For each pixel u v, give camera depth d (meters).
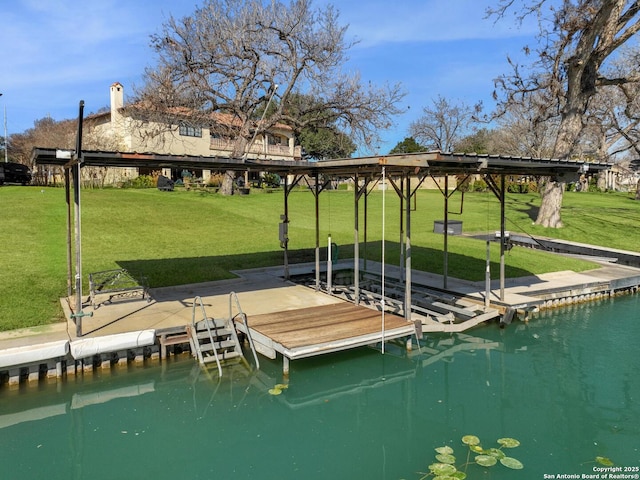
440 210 26.11
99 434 5.56
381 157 7.14
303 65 25.50
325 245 16.47
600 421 5.98
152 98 23.42
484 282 12.03
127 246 14.62
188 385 6.80
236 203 24.39
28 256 12.45
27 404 6.23
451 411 6.23
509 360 8.02
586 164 8.80
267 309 8.95
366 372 7.41
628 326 9.88
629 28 18.20
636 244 19.20
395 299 10.46
